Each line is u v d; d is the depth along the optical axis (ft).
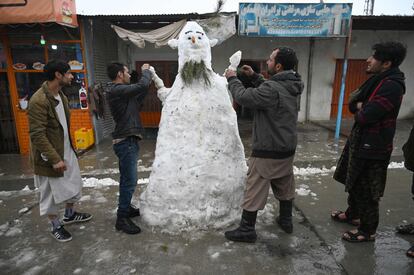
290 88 8.48
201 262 8.45
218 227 9.96
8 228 10.64
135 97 9.70
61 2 16.85
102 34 23.75
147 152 20.03
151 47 28.22
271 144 8.55
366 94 8.51
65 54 20.66
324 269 8.12
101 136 23.29
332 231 10.03
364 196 8.95
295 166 17.13
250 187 9.03
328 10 21.33
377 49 8.19
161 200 9.98
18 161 19.10
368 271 7.98
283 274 7.95
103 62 23.98
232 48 29.45
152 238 9.64
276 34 21.79
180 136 9.94
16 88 20.51
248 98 8.23
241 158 10.75
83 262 8.56
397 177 15.19
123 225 10.03
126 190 9.83
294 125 8.76
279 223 10.35
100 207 12.17
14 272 8.18
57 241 9.64
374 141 8.29
